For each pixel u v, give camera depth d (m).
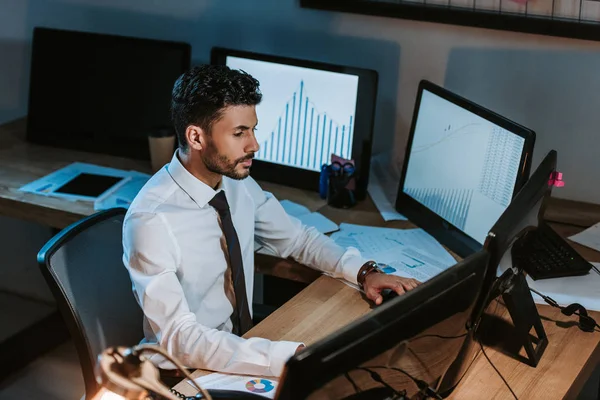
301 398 1.29
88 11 3.23
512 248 1.72
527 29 2.63
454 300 1.52
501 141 2.22
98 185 2.78
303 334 1.96
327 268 2.23
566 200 2.78
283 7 2.94
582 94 2.67
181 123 1.96
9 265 3.64
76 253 2.03
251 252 2.24
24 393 3.08
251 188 2.26
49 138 3.10
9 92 3.45
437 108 2.49
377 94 2.92
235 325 2.16
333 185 2.68
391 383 1.48
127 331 2.12
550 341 1.98
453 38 2.76
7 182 2.78
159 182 2.06
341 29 2.89
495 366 1.87
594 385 2.81
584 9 2.56
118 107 3.01
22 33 3.34
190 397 1.61
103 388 1.36
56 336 3.42
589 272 2.29
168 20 3.13
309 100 2.76
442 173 2.45
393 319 1.39
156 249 1.96
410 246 2.42
